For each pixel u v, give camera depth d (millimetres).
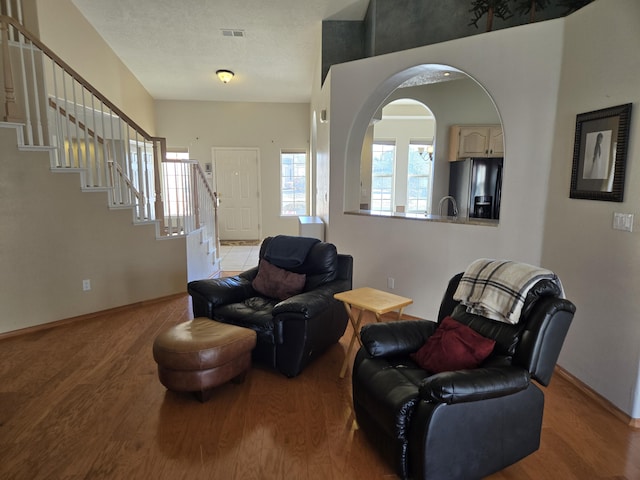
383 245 3752
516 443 1712
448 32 3809
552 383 2516
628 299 2084
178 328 2463
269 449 1890
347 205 4078
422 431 1521
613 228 2164
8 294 3182
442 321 2176
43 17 3959
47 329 3381
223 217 8320
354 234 3973
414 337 2137
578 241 2430
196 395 2322
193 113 7973
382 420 1708
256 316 2658
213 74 6633
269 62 6109
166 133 7961
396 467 1661
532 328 1709
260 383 2516
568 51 2496
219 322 2682
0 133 3035
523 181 2795
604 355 2250
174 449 1880
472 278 2098
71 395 2346
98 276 3721
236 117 8078
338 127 3953
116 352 2949
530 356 1674
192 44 5480
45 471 1727
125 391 2400
